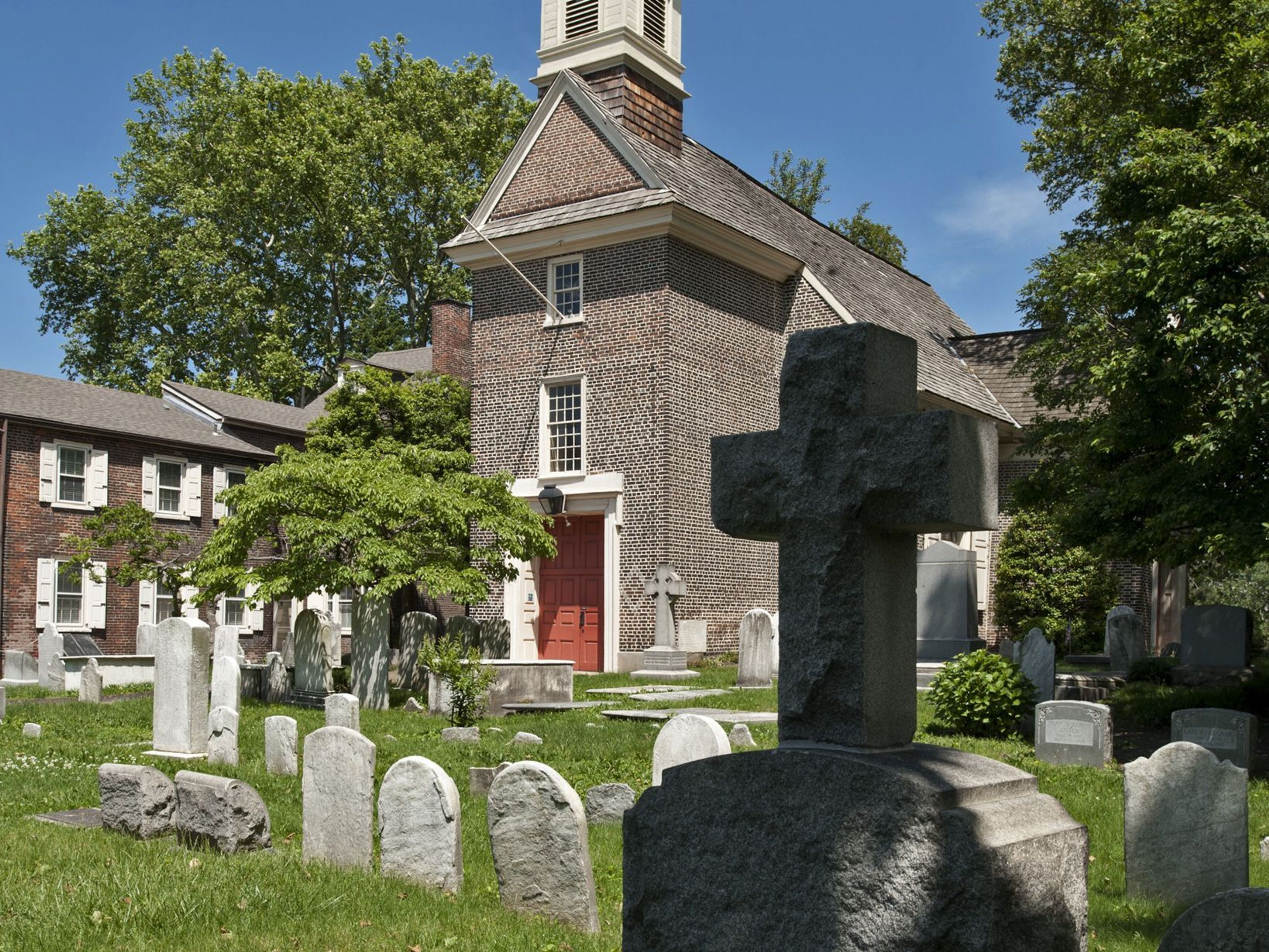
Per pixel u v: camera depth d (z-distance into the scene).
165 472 34.38
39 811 10.42
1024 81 27.70
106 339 54.38
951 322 41.12
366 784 7.95
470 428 30.89
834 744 5.07
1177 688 19.55
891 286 38.06
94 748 14.73
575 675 25.33
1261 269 13.25
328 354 53.09
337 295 52.84
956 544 31.81
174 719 14.29
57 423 30.98
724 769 5.08
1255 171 14.30
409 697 20.81
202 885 7.11
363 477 21.38
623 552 26.78
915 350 5.48
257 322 51.03
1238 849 7.21
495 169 50.16
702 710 17.88
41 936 6.20
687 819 5.17
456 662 16.70
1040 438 18.83
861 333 5.17
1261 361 13.34
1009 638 31.48
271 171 48.62
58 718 18.08
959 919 4.44
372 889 7.29
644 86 29.14
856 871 4.67
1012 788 4.95
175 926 6.44
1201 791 7.38
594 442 27.55
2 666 29.34
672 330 26.77
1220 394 13.60
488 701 18.48
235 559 21.42
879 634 5.10
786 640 5.23
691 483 27.05
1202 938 4.19
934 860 4.50
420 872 7.52
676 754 9.33
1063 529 15.92
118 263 52.97
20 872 7.65
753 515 5.41
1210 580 43.59
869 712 5.01
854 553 5.07
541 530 23.36
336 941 6.26
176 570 30.70
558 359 28.36
